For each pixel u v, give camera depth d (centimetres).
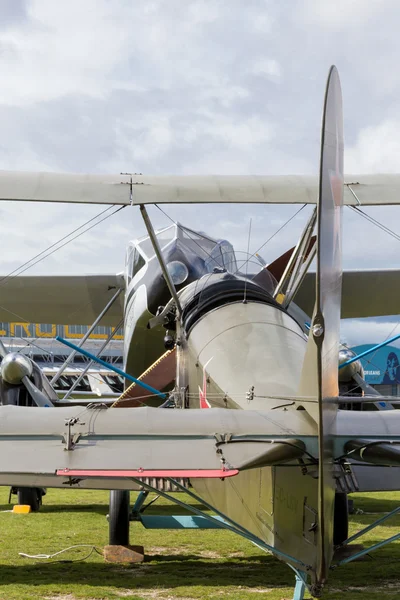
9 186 823
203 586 870
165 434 650
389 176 920
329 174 611
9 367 1351
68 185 844
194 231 1368
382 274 1859
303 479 640
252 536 692
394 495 1848
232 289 1016
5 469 609
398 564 1027
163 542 1180
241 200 855
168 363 1093
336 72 632
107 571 959
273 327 906
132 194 840
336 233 628
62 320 2058
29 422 676
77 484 716
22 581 894
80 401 1474
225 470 591
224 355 870
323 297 591
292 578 917
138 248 1432
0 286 1948
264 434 642
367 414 693
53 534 1234
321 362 584
